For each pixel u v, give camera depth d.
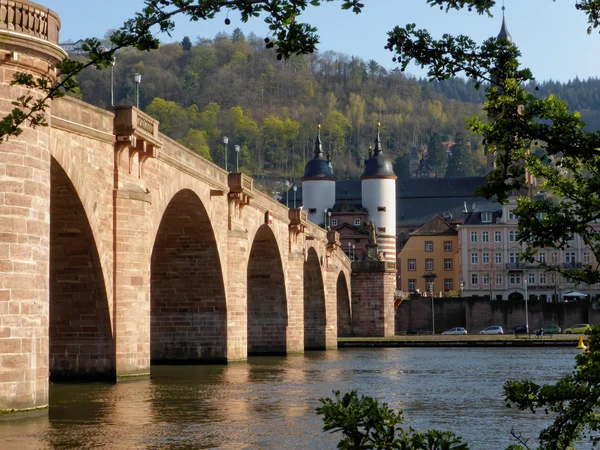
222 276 70.44
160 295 71.19
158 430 33.38
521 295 192.50
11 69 34.72
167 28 13.89
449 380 60.78
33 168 35.53
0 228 34.47
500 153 17.09
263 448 29.53
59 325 49.53
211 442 30.72
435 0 14.12
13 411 34.56
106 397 43.50
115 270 49.75
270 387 52.31
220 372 63.84
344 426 13.12
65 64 15.20
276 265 91.81
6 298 34.34
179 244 69.88
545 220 18.61
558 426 17.02
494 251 194.38
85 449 28.81
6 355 34.22
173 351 71.38
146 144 52.34
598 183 18.44
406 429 34.78
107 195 48.97
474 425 36.44
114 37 14.72
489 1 13.65
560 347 121.50
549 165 19.36
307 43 13.70
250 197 75.19
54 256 47.88
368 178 195.00
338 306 146.12
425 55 15.81
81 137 45.72
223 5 13.66
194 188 63.50
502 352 107.06
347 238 192.88
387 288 147.62
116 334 49.56
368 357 94.00
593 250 18.88
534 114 16.31
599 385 16.84
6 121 16.05
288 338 93.31
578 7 16.34
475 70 15.99
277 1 13.51
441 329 170.12
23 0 34.53
